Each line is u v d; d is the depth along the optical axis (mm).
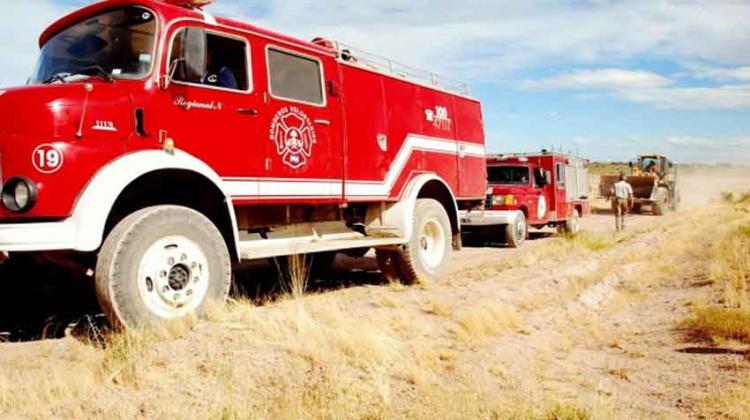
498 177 16906
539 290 8156
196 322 5176
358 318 5809
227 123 6047
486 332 5902
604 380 4871
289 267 7945
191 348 4570
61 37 5980
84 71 5527
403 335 5523
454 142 10211
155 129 5410
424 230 8938
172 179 5754
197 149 5742
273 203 6574
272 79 6641
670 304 7832
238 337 4809
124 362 4297
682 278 9641
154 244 5102
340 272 10273
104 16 5793
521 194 15414
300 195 6910
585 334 6422
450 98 10203
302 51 7059
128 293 4895
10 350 5168
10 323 6117
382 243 8016
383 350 4746
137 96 5312
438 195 9797
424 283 8617
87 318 6227
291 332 4988
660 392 4590
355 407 3914
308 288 8406
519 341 5809
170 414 3641
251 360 4410
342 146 7578
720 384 4672
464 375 4625
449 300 7172
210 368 4262
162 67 5512
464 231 15516
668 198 31469
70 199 4820
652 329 6609
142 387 3988
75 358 4809
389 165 8445
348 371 4379
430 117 9531
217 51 6145
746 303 7035
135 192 5645
